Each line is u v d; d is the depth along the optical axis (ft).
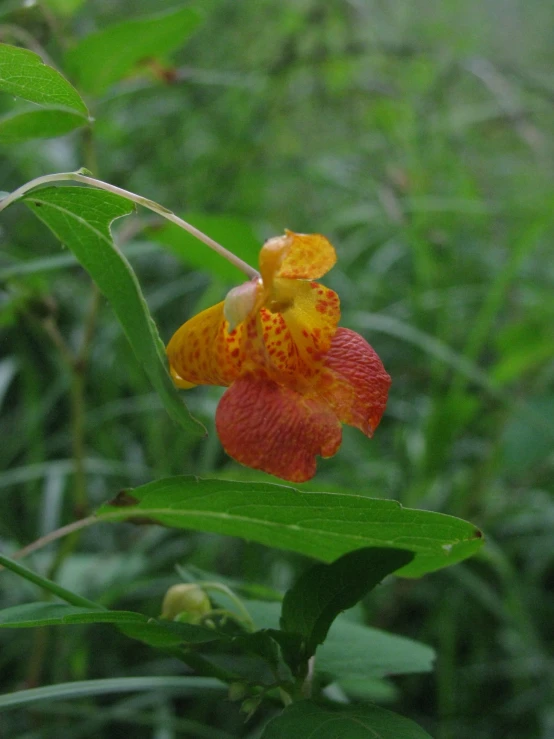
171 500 0.55
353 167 1.51
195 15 0.77
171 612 0.61
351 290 1.31
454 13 1.84
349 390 0.55
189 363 0.55
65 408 1.20
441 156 1.45
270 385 0.54
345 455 1.14
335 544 0.56
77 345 1.15
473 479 1.07
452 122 1.49
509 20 2.09
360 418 0.55
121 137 1.33
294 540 0.56
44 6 0.79
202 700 0.93
